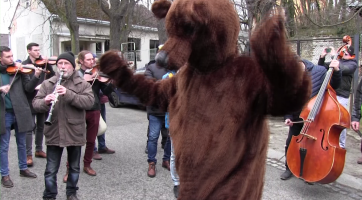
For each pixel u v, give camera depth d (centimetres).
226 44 124
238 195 127
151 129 411
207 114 130
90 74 403
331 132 329
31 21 1916
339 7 865
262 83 120
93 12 1786
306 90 110
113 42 1229
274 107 117
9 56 374
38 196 351
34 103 308
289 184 387
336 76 361
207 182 130
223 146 126
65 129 304
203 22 117
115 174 422
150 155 414
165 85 166
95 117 409
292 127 392
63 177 408
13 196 350
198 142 130
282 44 102
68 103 306
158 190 371
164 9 149
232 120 125
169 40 124
